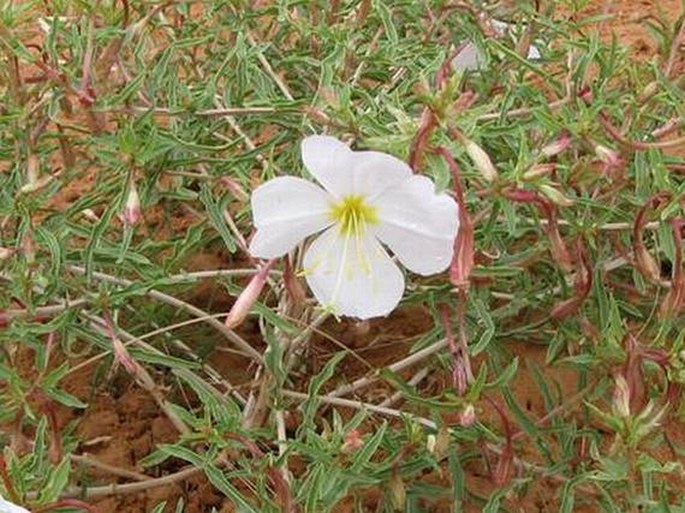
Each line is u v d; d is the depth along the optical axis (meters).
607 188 0.31
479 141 0.27
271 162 0.26
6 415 0.26
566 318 0.28
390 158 0.22
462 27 0.34
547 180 0.24
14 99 0.29
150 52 0.35
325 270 0.23
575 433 0.27
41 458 0.24
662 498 0.24
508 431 0.25
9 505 0.20
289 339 0.29
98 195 0.29
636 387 0.24
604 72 0.31
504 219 0.29
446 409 0.25
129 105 0.28
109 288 0.30
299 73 0.34
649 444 0.25
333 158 0.22
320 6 0.34
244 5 0.34
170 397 0.34
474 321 0.28
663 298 0.29
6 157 0.31
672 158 0.29
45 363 0.27
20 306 0.31
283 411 0.28
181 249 0.29
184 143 0.27
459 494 0.27
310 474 0.25
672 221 0.26
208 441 0.25
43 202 0.29
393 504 0.27
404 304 0.28
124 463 0.32
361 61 0.32
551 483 0.30
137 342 0.29
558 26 0.34
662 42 0.34
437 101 0.22
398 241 0.23
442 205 0.22
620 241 0.30
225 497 0.31
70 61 0.30
